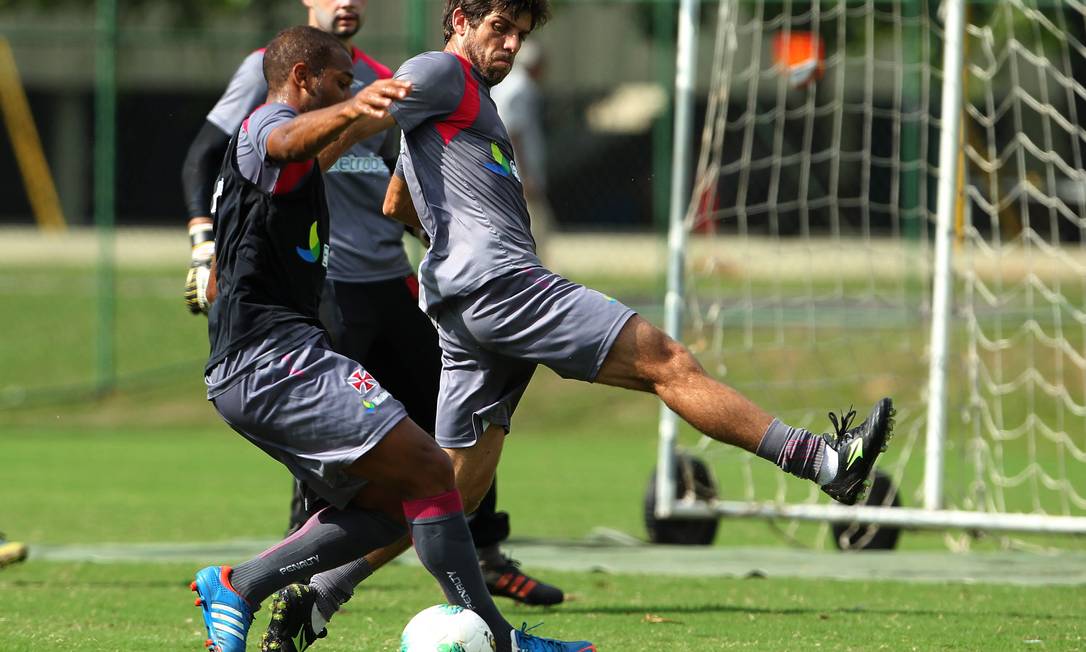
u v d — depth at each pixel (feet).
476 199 49.24
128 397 160.97
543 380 162.30
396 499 47.39
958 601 66.95
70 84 282.97
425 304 50.78
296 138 44.01
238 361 45.24
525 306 48.29
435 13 175.01
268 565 47.14
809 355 149.69
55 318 181.16
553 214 243.40
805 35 101.24
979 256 166.71
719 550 85.66
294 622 48.08
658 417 154.92
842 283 171.73
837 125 102.99
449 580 46.32
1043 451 135.03
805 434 47.39
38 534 91.81
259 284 45.68
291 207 45.60
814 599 67.41
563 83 224.94
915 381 144.66
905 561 81.35
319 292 47.24
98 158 158.30
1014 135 173.99
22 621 59.93
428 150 49.62
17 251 243.60
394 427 44.86
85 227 285.64
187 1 206.59
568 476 124.98
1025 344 146.51
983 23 140.46
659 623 60.64
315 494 49.24
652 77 222.89
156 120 242.78
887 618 61.87
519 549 85.51
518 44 50.39
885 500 86.17
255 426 45.50
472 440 51.37
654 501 88.33
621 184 242.17
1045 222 175.11
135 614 61.93
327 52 47.50
